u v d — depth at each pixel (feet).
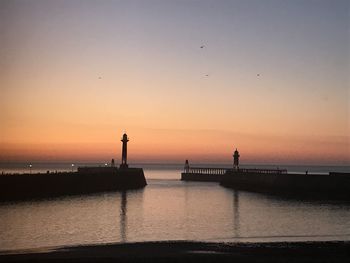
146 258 82.43
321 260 82.12
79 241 112.37
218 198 234.99
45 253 87.25
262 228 133.90
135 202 208.95
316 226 137.69
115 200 217.36
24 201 199.52
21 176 211.00
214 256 84.79
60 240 113.29
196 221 148.15
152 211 173.99
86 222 142.72
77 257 82.94
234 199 229.04
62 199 216.13
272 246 96.22
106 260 80.69
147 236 120.37
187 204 202.28
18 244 107.55
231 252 89.51
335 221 147.84
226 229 132.16
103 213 165.58
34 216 153.28
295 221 148.05
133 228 132.87
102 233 123.95
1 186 196.75
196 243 99.71
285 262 80.64
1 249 100.22
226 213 169.27
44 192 223.92
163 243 99.55
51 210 170.60
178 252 89.40
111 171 315.78
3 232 122.42
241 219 153.17
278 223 143.74
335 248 93.56
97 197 233.14
